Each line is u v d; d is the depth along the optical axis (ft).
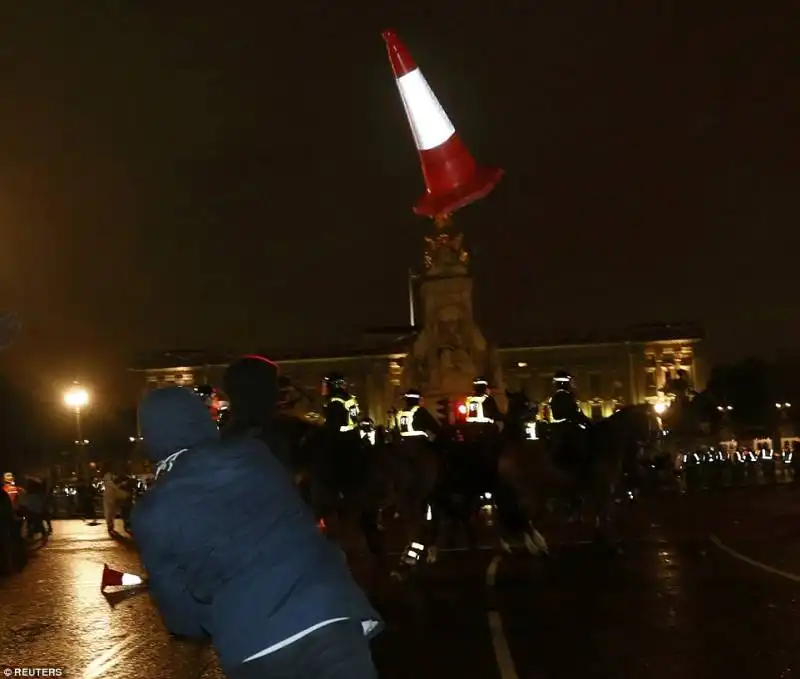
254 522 17.80
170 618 18.45
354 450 74.28
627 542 87.10
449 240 295.48
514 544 89.30
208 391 44.32
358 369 541.75
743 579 60.85
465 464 76.28
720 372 451.94
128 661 43.55
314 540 18.24
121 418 419.13
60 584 76.07
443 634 47.78
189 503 17.71
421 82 37.09
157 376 497.46
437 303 294.25
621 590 59.11
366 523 77.51
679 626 46.39
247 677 17.53
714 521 108.78
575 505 99.14
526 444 78.02
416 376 289.94
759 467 229.45
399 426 109.29
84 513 217.97
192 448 18.78
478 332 292.20
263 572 17.58
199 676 40.09
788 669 36.83
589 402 559.38
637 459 83.35
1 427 294.66
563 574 68.28
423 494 74.23
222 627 17.54
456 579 68.85
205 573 17.62
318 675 17.38
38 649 47.29
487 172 37.06
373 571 77.05
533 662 40.47
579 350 563.07
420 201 37.55
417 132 37.24
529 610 53.67
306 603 17.52
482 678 38.19
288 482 18.66
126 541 124.26
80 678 40.29
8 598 68.59
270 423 25.54
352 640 17.65
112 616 57.41
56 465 334.44
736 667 37.63
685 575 63.98
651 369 554.46
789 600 52.16
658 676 36.91
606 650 42.01
